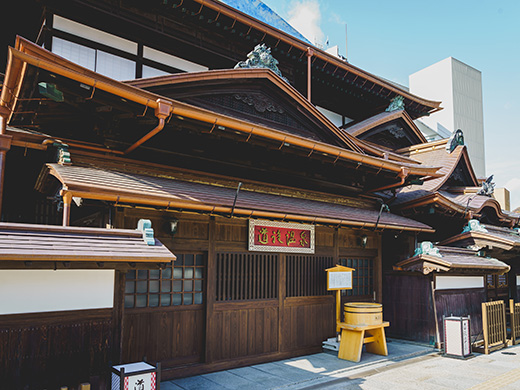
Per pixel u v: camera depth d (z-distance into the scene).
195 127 7.22
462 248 12.40
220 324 8.02
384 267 12.27
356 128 13.41
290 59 12.33
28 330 4.81
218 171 9.02
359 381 7.49
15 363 4.67
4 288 4.68
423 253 10.71
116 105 6.27
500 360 9.46
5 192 9.35
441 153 14.95
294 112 9.84
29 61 4.97
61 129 7.53
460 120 36.28
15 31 9.61
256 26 10.54
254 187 9.32
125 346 6.84
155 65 9.62
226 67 11.09
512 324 11.72
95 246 4.94
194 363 7.68
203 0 9.32
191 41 10.11
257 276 8.83
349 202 11.38
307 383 7.28
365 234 11.25
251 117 9.11
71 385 5.09
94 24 8.63
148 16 9.31
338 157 9.13
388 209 12.14
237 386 6.98
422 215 13.12
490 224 15.29
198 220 7.92
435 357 9.66
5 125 6.82
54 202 8.95
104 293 5.50
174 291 7.62
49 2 8.02
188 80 7.66
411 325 11.17
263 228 8.81
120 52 9.02
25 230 4.77
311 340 9.66
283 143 8.14
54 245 4.66
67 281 5.18
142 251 5.21
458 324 9.62
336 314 9.87
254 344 8.55
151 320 7.21
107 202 6.55
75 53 8.31
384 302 11.97
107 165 7.28
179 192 6.96
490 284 14.73
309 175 10.59
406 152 16.06
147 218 7.19
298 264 9.64
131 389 4.90
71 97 6.20
